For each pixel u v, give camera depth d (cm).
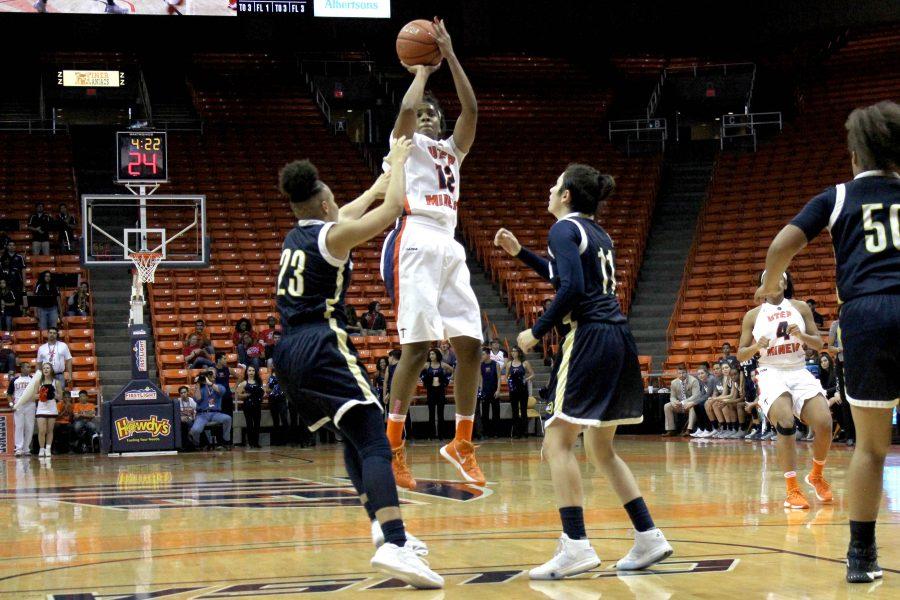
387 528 391
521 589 389
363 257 2197
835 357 1404
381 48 3066
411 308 521
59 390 1639
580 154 2683
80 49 2967
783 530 553
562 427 437
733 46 2927
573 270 427
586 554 412
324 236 412
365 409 409
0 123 2702
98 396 1717
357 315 2045
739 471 995
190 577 424
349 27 2542
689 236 2395
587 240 441
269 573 433
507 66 3123
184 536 571
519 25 2583
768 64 3022
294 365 408
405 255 525
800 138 2592
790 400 693
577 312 439
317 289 414
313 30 2628
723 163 2558
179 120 2828
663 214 2506
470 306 539
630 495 434
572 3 2591
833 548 482
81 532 600
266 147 2616
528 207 2428
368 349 1859
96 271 2170
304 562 464
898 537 517
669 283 2244
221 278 2078
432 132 533
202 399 1636
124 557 491
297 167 426
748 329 725
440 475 1009
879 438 392
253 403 1670
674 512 649
